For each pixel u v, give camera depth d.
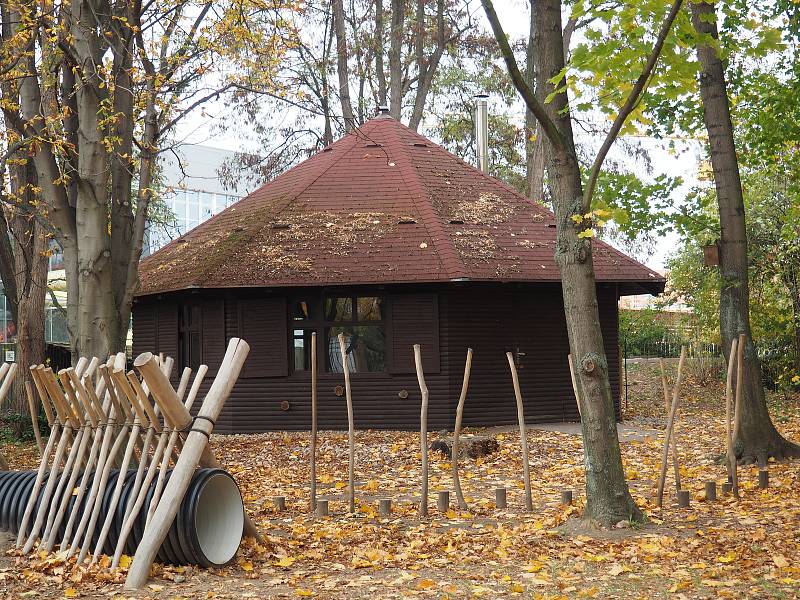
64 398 7.95
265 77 13.51
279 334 17.66
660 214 13.08
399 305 17.31
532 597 6.27
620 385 18.58
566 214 8.83
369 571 7.17
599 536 8.22
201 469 7.24
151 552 6.71
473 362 17.38
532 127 29.44
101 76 11.68
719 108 12.96
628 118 9.63
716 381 26.61
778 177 19.86
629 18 8.45
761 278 21.78
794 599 6.02
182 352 18.83
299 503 10.41
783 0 14.13
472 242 17.66
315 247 17.73
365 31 30.31
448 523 9.11
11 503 8.18
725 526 8.56
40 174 11.75
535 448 14.35
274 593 6.39
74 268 11.77
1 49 12.24
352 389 17.52
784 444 12.59
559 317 18.36
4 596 6.38
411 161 20.09
